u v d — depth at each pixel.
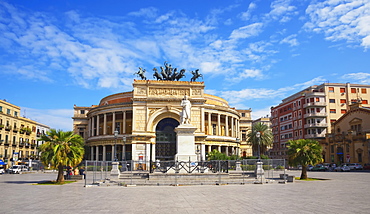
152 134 81.69
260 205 18.02
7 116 96.94
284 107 128.25
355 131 85.12
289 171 73.56
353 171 71.75
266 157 85.56
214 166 40.00
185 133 39.38
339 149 90.38
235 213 15.44
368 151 78.06
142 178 38.25
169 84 84.31
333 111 107.00
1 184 37.88
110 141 87.19
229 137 99.06
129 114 90.50
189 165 36.62
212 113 95.94
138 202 19.70
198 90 85.44
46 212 16.14
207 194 23.97
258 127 97.50
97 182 37.53
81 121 121.75
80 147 41.84
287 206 17.61
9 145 96.56
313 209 16.53
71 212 16.08
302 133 110.44
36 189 30.47
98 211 16.34
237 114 110.00
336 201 19.72
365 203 18.78
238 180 35.91
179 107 83.31
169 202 19.55
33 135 114.75
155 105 82.88
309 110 108.38
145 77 87.62
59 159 38.34
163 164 38.88
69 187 32.88
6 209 17.25
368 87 109.69
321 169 78.81
